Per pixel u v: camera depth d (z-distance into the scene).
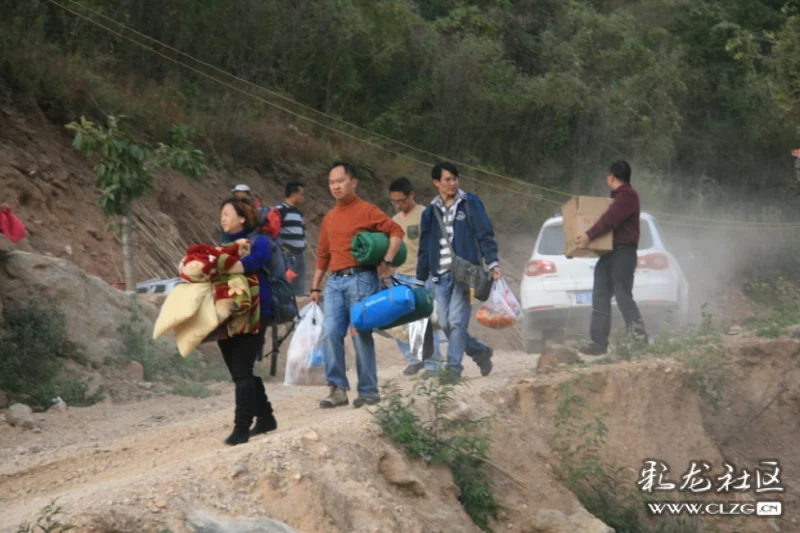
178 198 18.92
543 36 33.22
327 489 5.74
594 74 32.94
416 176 25.20
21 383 10.43
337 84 26.20
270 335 13.58
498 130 28.50
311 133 24.19
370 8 27.98
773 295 14.24
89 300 11.94
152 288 14.87
